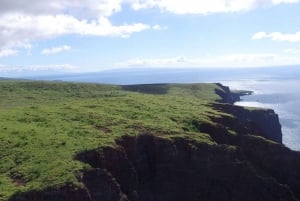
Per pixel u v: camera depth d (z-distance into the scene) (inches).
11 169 2539.4
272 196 3316.9
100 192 2532.0
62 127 3221.0
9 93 6131.9
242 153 3440.0
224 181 3262.8
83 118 3521.2
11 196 2237.9
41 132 3061.0
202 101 5310.0
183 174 3193.9
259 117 5930.1
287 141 6860.2
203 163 3248.0
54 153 2684.5
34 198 2255.2
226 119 4151.1
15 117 3447.3
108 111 3909.9
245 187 3289.9
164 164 3169.3
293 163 3698.3
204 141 3321.9
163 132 3353.8
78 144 2842.0
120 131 3211.1
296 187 3636.8
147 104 4426.7
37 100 5629.9
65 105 4097.0
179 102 4894.2
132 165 2957.7
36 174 2450.8
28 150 2741.1
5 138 2893.7
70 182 2348.7
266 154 3688.5
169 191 3132.4
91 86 7623.0
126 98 4756.4
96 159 2773.1
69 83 7500.0
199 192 3184.1
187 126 3688.5
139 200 2955.2
